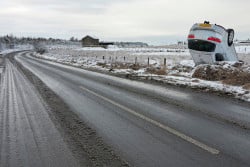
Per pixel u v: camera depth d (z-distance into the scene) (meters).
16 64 33.34
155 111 8.19
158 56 45.75
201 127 6.56
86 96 10.80
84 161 4.65
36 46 147.12
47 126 6.78
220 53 19.64
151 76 17.81
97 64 31.66
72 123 7.02
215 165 4.46
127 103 9.38
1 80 16.56
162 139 5.72
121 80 16.14
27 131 6.40
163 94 11.19
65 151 5.12
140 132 6.20
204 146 5.31
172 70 22.02
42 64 33.06
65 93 11.54
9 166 4.54
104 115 7.79
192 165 4.46
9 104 9.51
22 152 5.12
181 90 12.27
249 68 16.95
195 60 20.72
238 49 57.59
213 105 9.07
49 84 14.40
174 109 8.46
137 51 70.44
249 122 7.03
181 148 5.21
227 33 19.83
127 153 4.98
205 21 19.94
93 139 5.77
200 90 12.23
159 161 4.62
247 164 4.50
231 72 16.31
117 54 59.75
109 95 10.98
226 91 11.56
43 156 4.91
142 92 11.69
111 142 5.57
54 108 8.77
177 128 6.47
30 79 16.78
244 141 5.61
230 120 7.20
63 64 33.25
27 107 9.00
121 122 7.05
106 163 4.55
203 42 19.34
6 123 7.11
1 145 5.51
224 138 5.78
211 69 16.81
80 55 62.00
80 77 17.83
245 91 11.28
